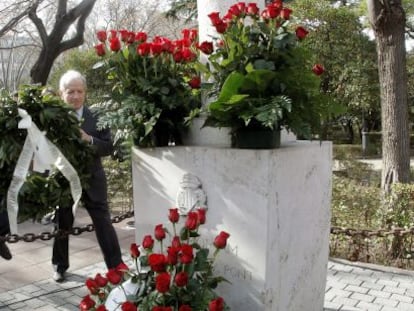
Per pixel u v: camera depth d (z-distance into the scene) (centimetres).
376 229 454
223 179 242
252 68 224
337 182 560
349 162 1067
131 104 245
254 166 232
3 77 1888
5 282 402
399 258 449
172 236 263
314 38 1254
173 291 218
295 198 255
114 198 655
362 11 1261
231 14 233
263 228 233
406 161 676
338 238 468
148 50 246
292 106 229
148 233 274
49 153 291
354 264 445
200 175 250
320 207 287
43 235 355
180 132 273
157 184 266
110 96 266
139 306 219
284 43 222
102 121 249
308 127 231
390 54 669
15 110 288
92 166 354
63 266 400
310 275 283
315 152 274
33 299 367
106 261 382
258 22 229
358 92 1338
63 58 1753
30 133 285
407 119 679
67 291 383
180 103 255
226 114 230
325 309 346
